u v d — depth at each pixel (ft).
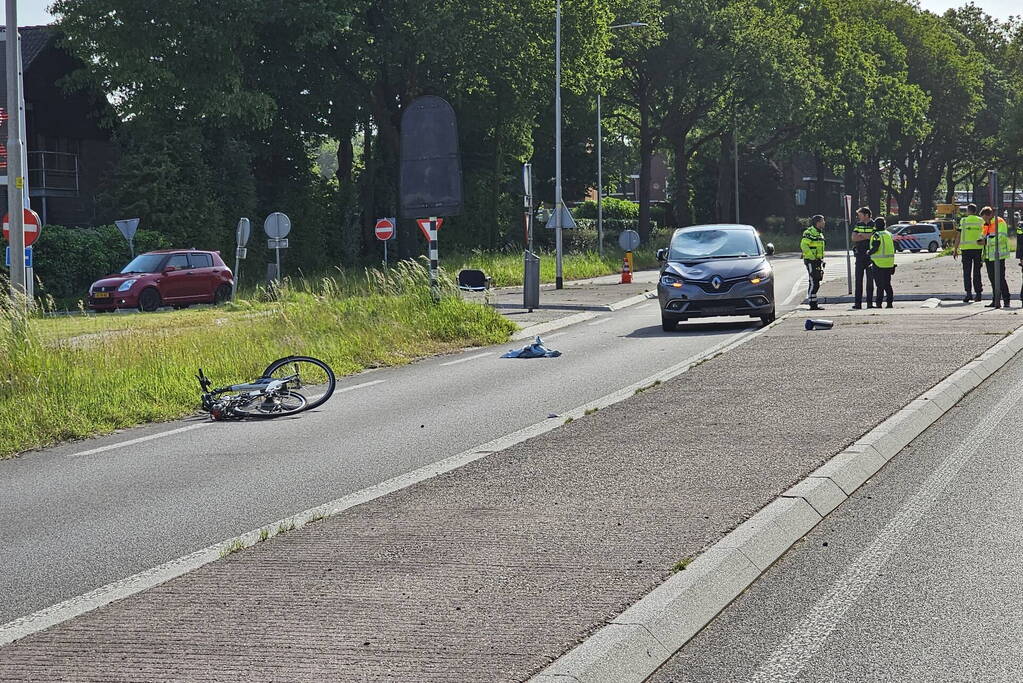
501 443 34.06
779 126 254.47
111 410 44.70
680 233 78.13
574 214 310.86
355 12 168.14
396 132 185.78
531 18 172.04
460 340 73.20
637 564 20.43
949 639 17.25
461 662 15.99
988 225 81.82
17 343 50.01
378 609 18.54
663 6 229.45
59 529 27.07
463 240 207.10
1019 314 69.97
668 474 28.22
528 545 22.21
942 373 43.75
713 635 17.87
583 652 16.11
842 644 17.20
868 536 23.39
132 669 16.31
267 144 182.09
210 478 32.58
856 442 31.09
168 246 149.59
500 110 199.52
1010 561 21.21
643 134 245.65
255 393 44.75
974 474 28.73
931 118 309.63
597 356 61.52
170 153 154.92
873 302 88.89
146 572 22.44
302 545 23.11
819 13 254.47
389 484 29.14
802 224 316.81
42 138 170.60
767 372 46.78
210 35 154.40
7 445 39.17
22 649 17.40
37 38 170.19
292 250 175.32
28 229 92.99
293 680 15.57
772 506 24.26
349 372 59.62
